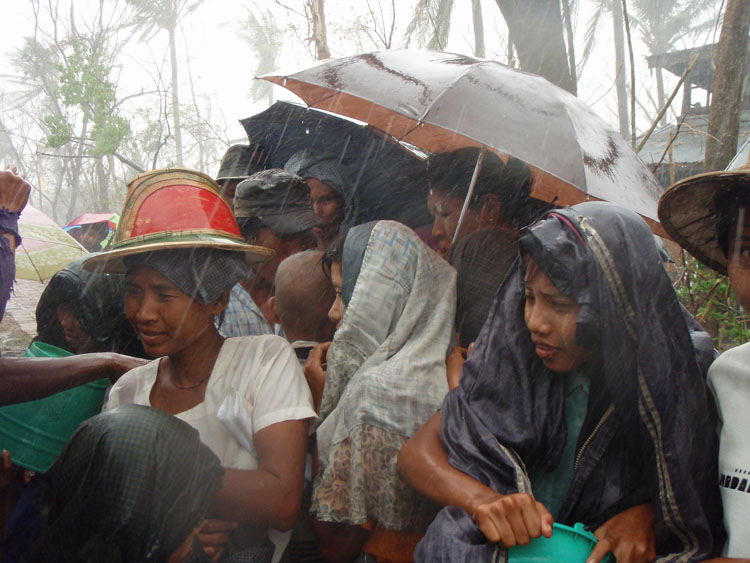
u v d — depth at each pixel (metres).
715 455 1.63
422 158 3.69
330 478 1.88
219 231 1.82
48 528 1.55
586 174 2.48
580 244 1.56
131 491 1.45
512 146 2.41
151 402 1.90
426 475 1.69
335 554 2.01
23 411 2.08
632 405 1.58
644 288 1.55
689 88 13.73
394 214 3.58
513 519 1.47
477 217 2.55
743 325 4.31
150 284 1.75
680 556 1.51
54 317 2.54
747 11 4.82
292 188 2.80
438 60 2.83
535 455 1.68
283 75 3.02
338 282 2.23
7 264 1.93
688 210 1.74
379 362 1.97
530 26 5.00
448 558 1.49
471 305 2.30
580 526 1.54
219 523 1.74
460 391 1.78
